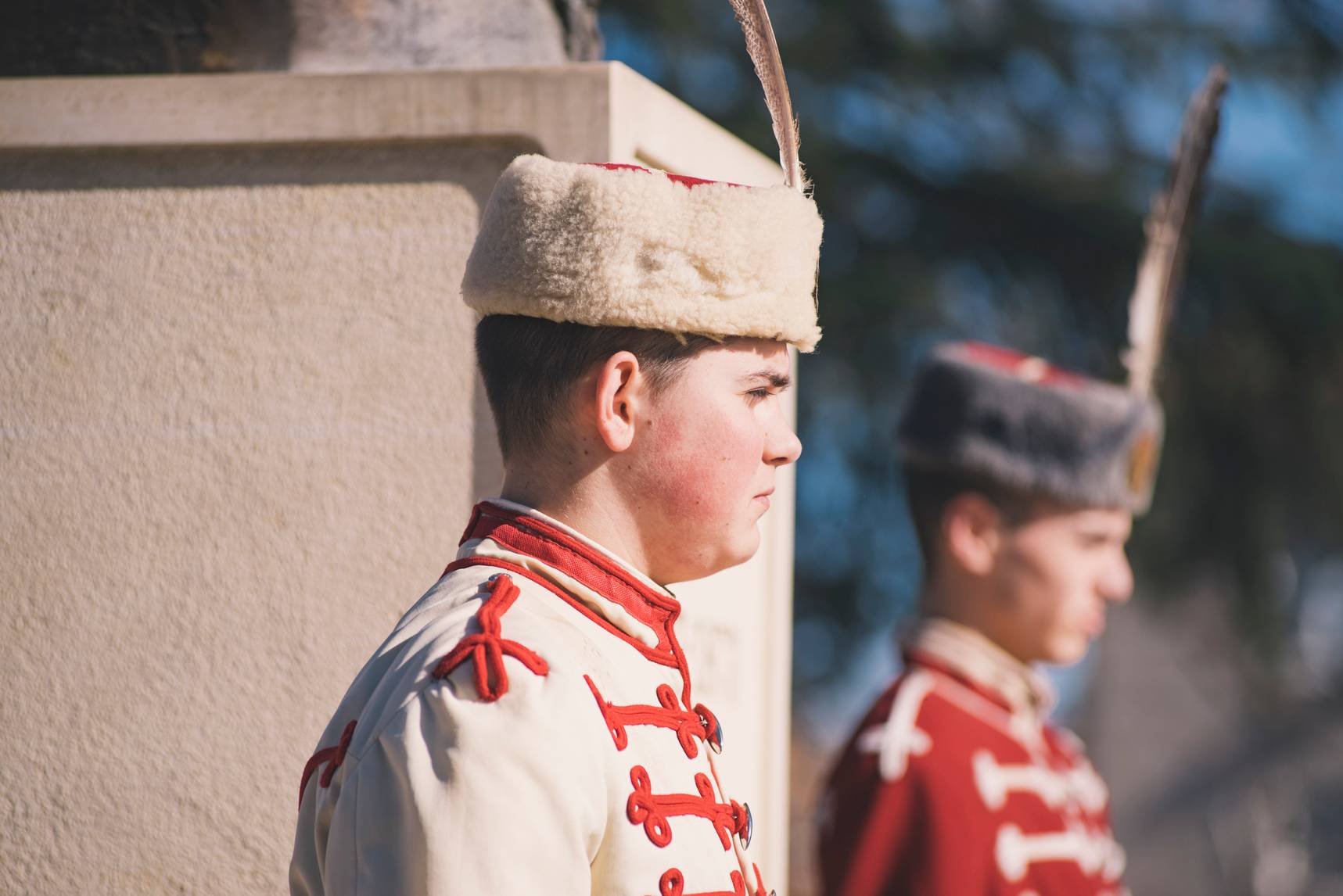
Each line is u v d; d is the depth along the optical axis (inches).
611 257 108.7
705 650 167.8
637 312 108.4
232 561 148.3
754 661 184.2
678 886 101.6
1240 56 565.6
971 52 551.5
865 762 238.7
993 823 234.5
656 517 112.9
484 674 97.6
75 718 148.9
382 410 147.6
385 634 145.6
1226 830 1234.0
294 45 161.8
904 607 561.6
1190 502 546.6
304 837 107.7
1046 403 248.1
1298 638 627.8
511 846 94.1
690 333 110.3
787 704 194.2
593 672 104.7
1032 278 551.8
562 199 110.3
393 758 96.7
